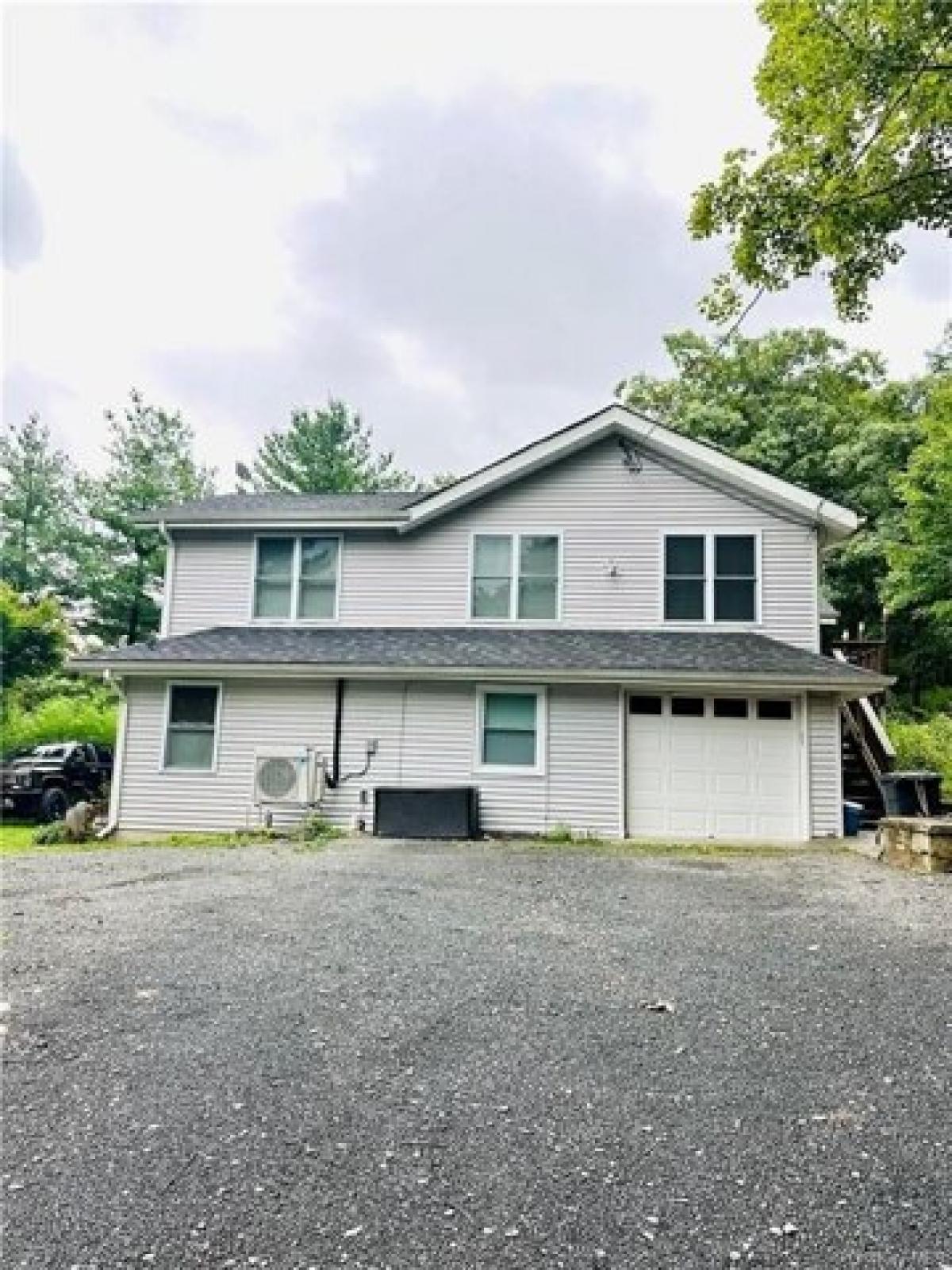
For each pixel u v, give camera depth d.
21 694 23.06
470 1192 2.34
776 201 8.12
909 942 5.23
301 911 6.09
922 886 7.26
